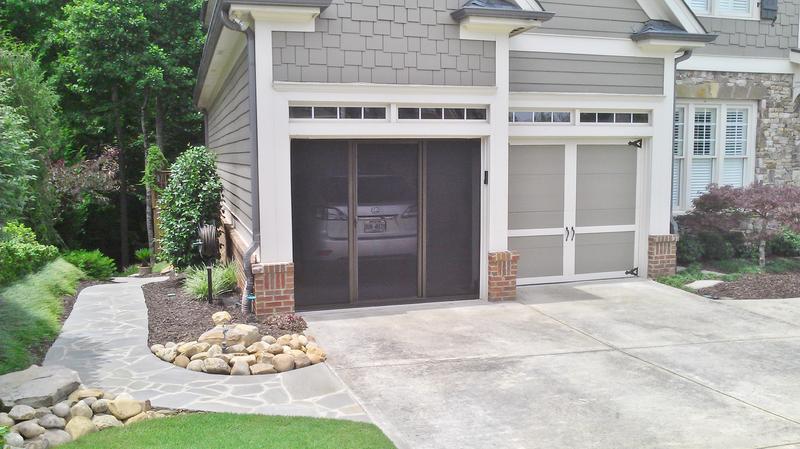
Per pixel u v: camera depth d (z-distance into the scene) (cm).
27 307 757
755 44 1243
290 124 803
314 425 491
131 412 508
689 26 1023
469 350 702
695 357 686
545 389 591
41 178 1416
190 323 773
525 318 832
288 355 636
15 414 469
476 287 934
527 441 485
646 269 1066
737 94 1238
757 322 823
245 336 671
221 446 446
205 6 1380
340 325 794
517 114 976
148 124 2280
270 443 453
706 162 1259
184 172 1141
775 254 1228
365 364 655
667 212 1062
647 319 833
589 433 499
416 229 899
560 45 980
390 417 526
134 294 991
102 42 1923
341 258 870
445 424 514
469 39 864
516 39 959
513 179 1002
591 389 593
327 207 860
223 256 1286
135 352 672
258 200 798
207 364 614
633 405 556
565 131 991
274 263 803
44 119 1469
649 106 1030
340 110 827
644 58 1026
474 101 872
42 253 1035
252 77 788
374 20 824
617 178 1052
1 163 692
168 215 1157
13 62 1419
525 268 1022
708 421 523
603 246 1059
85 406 499
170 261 1154
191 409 521
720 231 1192
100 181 1789
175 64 2020
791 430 506
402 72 840
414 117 860
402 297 902
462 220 917
